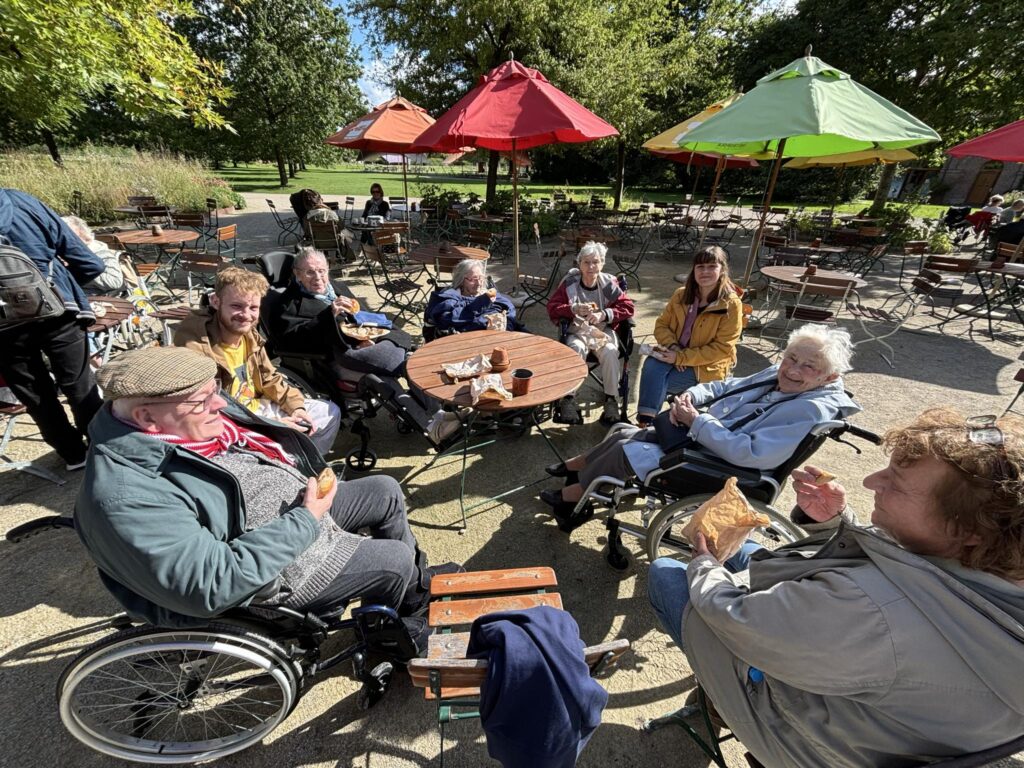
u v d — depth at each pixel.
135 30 4.64
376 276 7.43
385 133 6.57
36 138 15.30
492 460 3.17
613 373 3.47
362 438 3.02
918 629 0.85
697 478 1.98
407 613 1.86
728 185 27.08
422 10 10.30
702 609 1.21
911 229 11.16
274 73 21.97
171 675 1.60
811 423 1.83
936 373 4.65
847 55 11.97
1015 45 9.27
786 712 1.07
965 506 0.83
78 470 2.82
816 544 1.43
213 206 9.86
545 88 4.43
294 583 1.46
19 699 1.67
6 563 2.20
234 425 1.70
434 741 1.62
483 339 3.19
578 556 2.43
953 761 0.86
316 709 1.70
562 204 13.24
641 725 1.69
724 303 3.01
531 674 1.00
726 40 15.79
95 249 3.84
